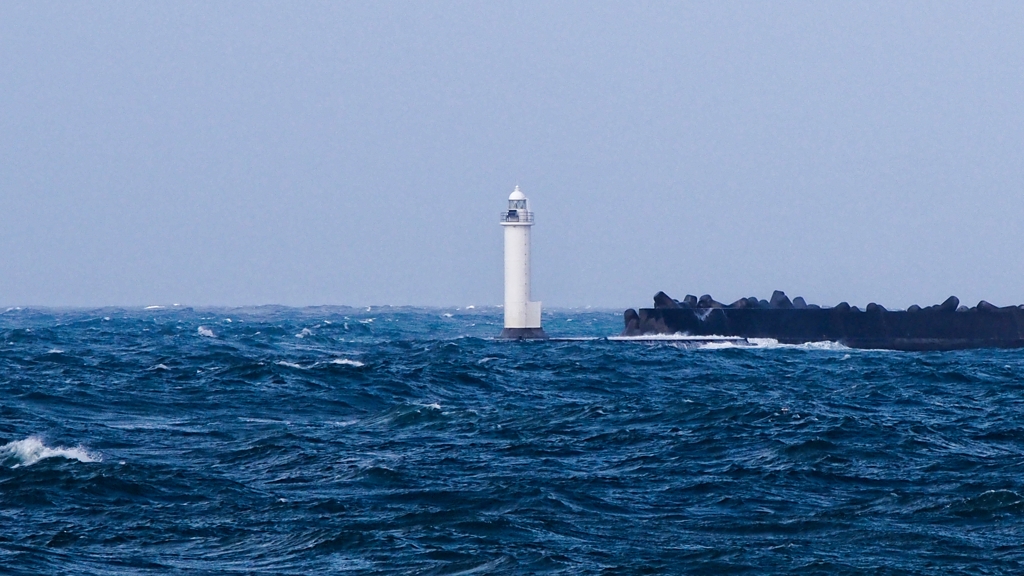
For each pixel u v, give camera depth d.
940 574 83.81
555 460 127.56
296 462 123.06
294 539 91.25
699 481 115.25
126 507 100.88
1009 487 111.50
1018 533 94.88
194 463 124.19
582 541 92.56
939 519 99.44
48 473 110.56
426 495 107.56
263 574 82.62
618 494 109.69
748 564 85.88
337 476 116.06
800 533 95.56
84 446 132.38
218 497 105.56
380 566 84.69
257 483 113.44
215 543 90.62
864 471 121.19
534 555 87.12
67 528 93.69
